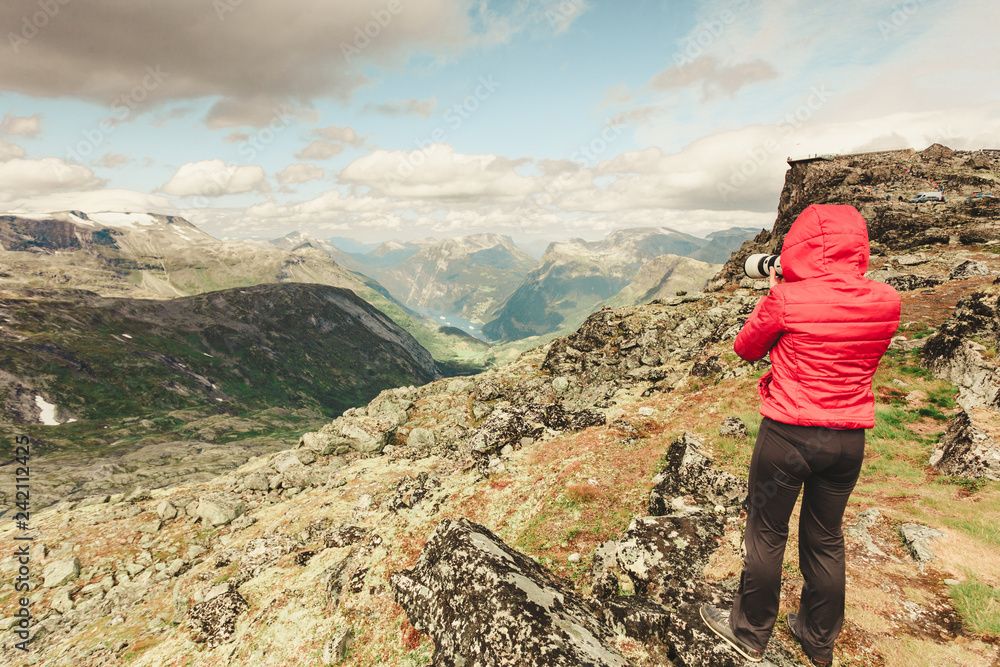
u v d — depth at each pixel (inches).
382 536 480.4
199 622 476.4
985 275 1008.9
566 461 550.0
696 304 1526.8
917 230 1568.7
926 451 410.9
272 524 1024.2
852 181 1861.5
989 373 474.3
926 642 184.1
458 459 702.5
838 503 147.1
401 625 305.7
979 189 1704.0
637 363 1288.1
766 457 148.6
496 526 454.3
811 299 129.9
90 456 6747.1
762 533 155.6
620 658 207.6
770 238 1927.9
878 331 124.1
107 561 1142.3
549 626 216.5
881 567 246.8
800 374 135.6
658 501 387.9
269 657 357.4
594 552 352.5
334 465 1332.4
